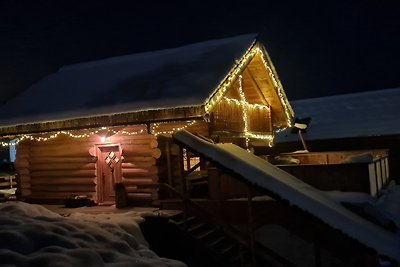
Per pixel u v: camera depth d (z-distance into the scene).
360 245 7.27
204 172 13.59
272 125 17.97
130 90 13.12
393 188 15.38
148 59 16.14
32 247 6.48
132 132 13.02
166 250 9.62
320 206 7.64
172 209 11.32
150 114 11.62
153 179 12.47
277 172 9.30
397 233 8.76
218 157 8.53
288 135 24.86
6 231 6.56
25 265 5.82
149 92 12.39
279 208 10.36
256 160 9.43
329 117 25.52
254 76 15.86
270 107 17.91
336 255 9.56
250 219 8.55
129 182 13.03
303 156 16.39
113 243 7.43
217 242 9.70
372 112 24.59
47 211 9.46
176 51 16.05
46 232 6.93
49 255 6.07
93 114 12.48
